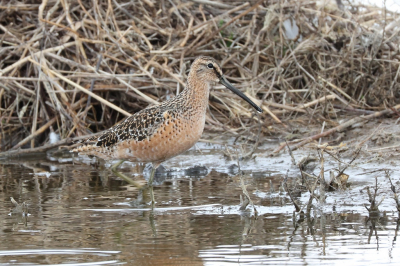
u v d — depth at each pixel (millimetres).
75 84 13031
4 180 10656
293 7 14898
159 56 14109
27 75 13852
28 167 11852
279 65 13781
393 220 7973
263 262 6418
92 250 6875
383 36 13594
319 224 7824
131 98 14039
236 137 12906
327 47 14406
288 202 8961
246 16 15359
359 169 10727
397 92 13898
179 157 12273
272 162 11578
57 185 10250
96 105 14109
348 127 12703
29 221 8102
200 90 9664
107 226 7844
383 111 12742
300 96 13812
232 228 7676
